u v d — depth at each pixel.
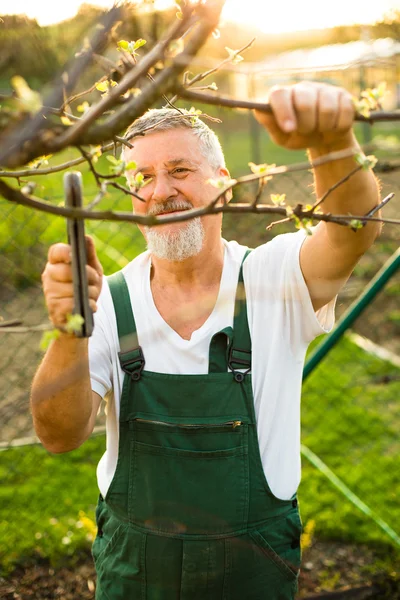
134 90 0.95
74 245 1.06
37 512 3.23
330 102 1.00
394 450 3.80
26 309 5.18
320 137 1.08
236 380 1.75
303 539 2.85
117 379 1.80
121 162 0.99
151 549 1.76
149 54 0.84
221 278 1.85
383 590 2.75
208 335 1.79
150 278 1.92
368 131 7.47
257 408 1.78
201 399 1.74
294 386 1.84
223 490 1.73
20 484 3.46
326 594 2.70
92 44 0.87
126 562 1.81
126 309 1.83
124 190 0.97
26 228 5.22
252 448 1.75
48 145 0.81
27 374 4.18
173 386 1.76
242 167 11.30
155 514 1.75
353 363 4.89
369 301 2.49
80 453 3.76
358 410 4.24
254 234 6.33
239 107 0.96
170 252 1.78
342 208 1.37
